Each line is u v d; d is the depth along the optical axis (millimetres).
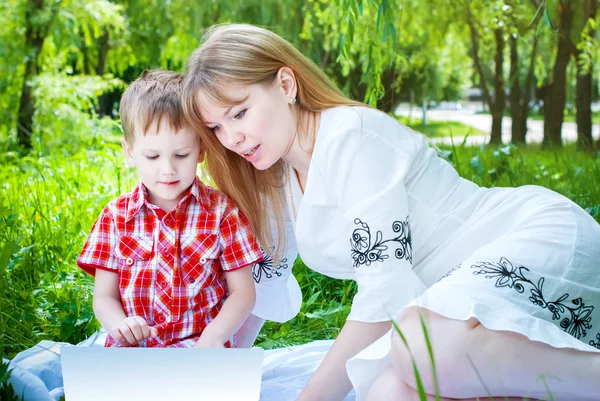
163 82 2102
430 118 28312
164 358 1648
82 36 12516
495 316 1636
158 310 2064
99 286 2102
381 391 1670
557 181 5164
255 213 2209
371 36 4289
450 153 4789
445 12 12531
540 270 1778
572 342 1630
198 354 1649
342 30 4445
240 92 1960
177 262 2078
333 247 2018
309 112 2062
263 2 11102
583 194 4453
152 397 1647
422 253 2002
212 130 2096
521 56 15484
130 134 2066
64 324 2615
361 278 1868
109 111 16188
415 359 1609
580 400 1641
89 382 1644
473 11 12680
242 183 2188
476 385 1611
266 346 2742
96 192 4855
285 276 2348
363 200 1885
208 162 2188
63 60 11102
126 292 2078
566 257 1818
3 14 10133
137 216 2107
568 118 18703
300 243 2061
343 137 1925
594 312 1838
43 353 2174
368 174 1894
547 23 2814
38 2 10234
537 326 1637
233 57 1954
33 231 3602
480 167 4703
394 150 1950
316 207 1974
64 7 10336
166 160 2043
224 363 1652
